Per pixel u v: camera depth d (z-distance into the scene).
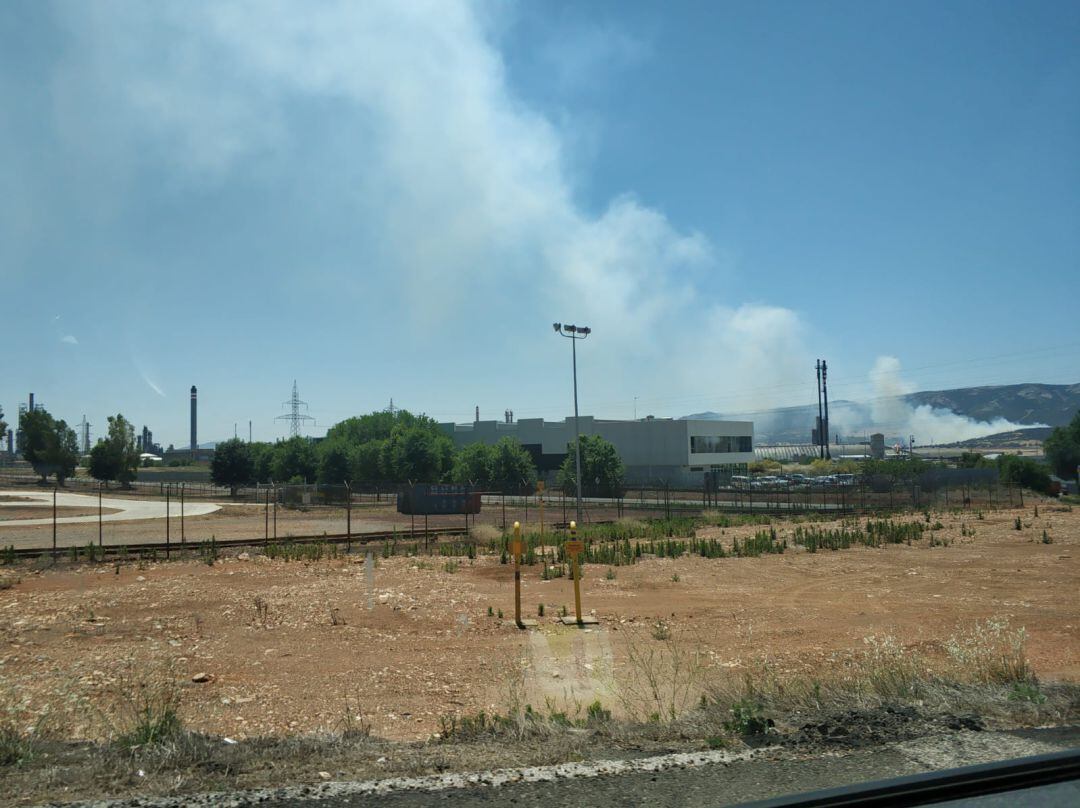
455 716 7.80
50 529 35.78
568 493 65.88
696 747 5.47
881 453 166.00
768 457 164.75
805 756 5.12
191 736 5.80
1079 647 10.67
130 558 22.95
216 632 12.29
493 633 12.41
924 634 11.79
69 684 8.67
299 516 44.31
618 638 11.95
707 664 9.98
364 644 11.53
